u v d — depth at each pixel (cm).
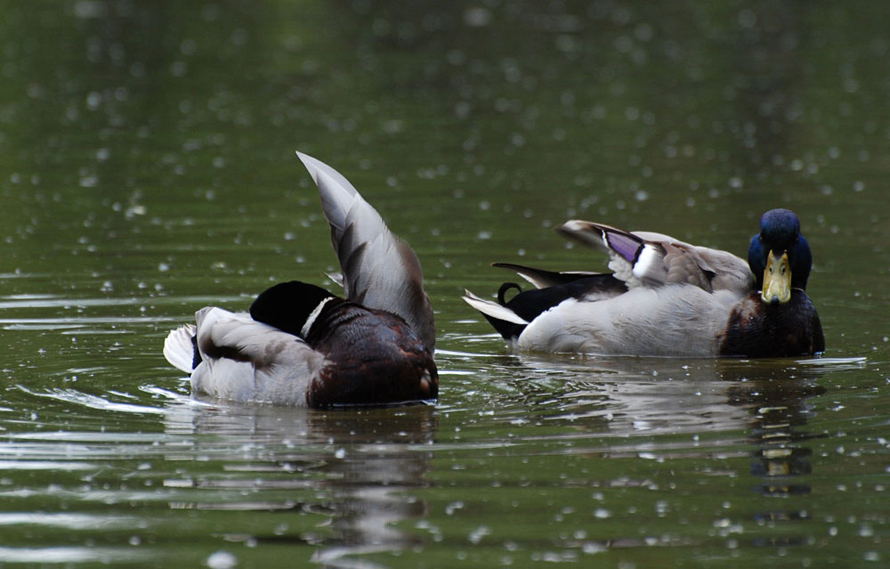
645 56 4219
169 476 898
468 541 780
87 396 1117
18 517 822
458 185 2267
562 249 1775
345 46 4416
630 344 1320
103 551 768
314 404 1077
